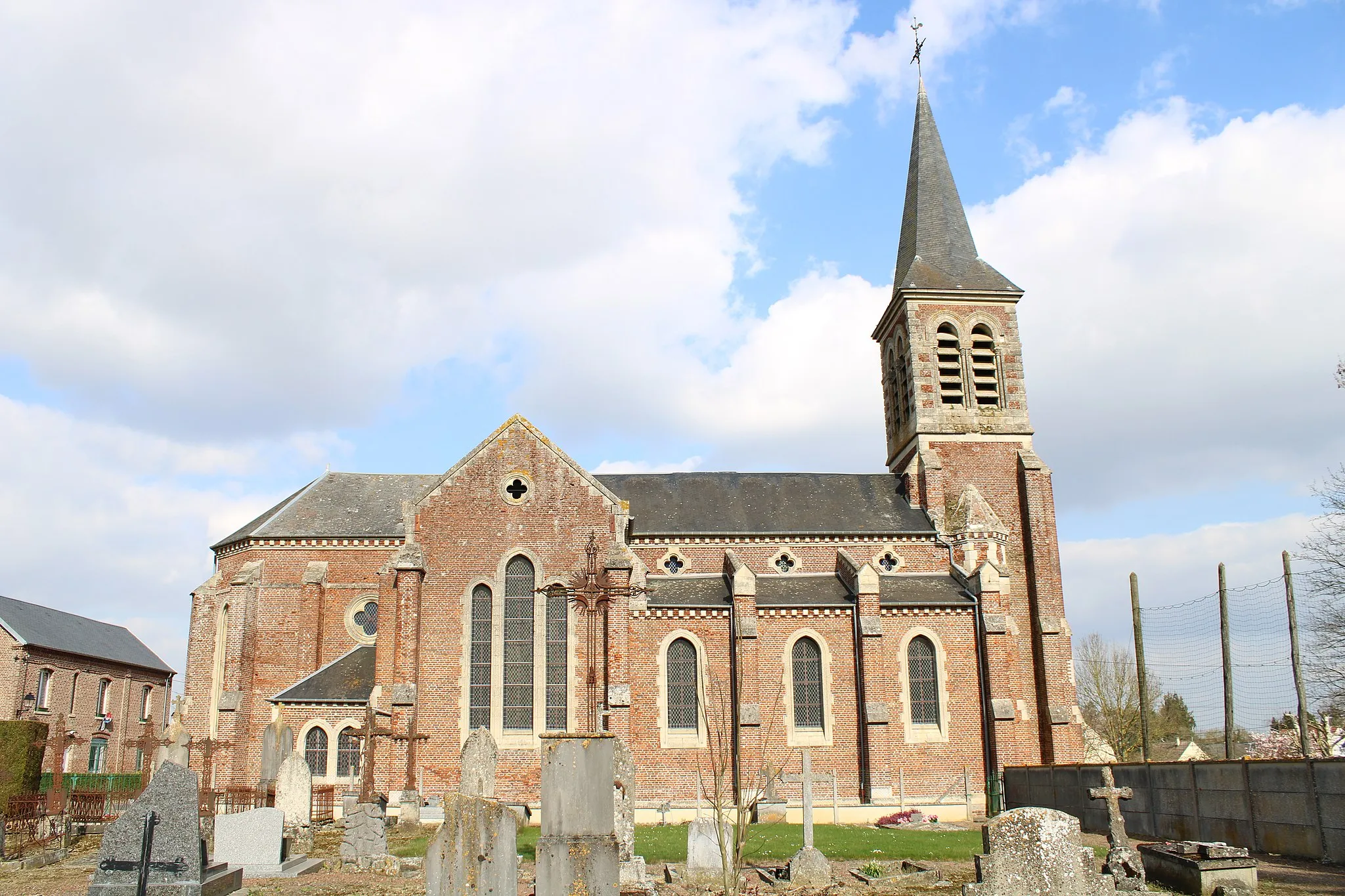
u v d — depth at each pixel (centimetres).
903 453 5453
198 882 1862
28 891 2302
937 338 5338
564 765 1582
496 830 1598
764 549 4797
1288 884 2202
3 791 4225
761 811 3975
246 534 5053
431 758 3953
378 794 3678
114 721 8012
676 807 4016
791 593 4462
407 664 3969
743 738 4075
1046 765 3966
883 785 4059
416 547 4125
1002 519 5072
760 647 4272
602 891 1552
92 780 6081
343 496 5216
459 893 1619
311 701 4272
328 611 4844
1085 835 3409
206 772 4306
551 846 1558
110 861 1859
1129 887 1970
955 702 4281
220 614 5069
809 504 5069
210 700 4956
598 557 4122
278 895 2164
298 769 3203
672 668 4228
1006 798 4122
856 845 3045
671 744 4112
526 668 4062
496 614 4100
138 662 8475
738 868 1973
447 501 4203
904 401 5469
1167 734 9081
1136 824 3375
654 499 5031
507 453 4259
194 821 1881
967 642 4356
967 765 4209
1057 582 4922
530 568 4166
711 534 4759
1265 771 2781
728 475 5262
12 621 6975
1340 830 2512
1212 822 2992
